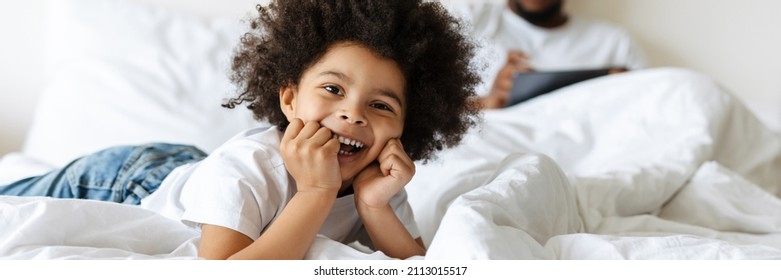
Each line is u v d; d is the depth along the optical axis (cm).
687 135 165
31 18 240
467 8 265
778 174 173
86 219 91
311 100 94
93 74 210
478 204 84
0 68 241
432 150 114
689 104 173
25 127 244
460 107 111
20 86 243
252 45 110
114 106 201
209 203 92
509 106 219
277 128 103
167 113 199
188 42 224
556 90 215
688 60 291
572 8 287
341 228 107
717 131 167
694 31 289
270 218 96
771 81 292
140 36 221
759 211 132
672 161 146
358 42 95
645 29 289
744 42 290
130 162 123
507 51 262
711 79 181
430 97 104
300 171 91
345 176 96
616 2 287
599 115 191
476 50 123
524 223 93
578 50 273
